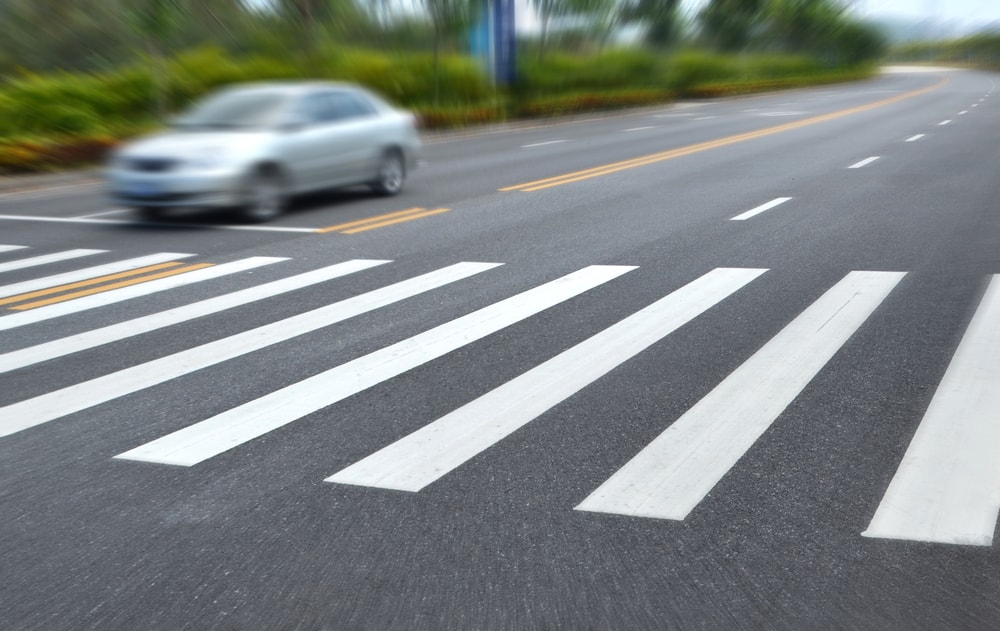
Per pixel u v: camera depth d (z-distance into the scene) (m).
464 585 3.71
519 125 35.44
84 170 20.75
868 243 10.35
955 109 35.50
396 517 4.30
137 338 7.32
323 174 14.20
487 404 5.72
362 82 34.09
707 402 5.67
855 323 7.24
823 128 27.94
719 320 7.44
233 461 4.95
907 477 4.57
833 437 5.09
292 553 3.99
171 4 26.98
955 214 12.02
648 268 9.43
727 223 11.96
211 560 3.95
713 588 3.66
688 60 59.03
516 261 9.98
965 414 5.34
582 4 50.34
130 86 26.55
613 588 3.67
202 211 14.21
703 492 4.49
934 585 3.64
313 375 6.34
